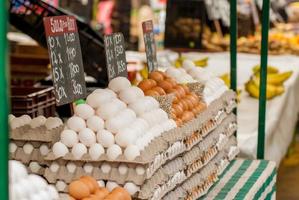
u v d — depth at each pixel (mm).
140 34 6770
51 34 2295
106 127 2123
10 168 1467
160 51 5914
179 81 2934
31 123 2254
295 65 5332
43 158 2154
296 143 6363
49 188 1601
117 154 2055
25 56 4988
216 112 2887
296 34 6258
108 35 2691
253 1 6223
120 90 2391
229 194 2738
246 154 3717
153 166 2090
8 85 1247
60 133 2164
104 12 7164
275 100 4602
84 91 2484
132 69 4465
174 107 2533
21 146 2188
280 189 5332
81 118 2158
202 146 2619
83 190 1858
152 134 2215
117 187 1997
